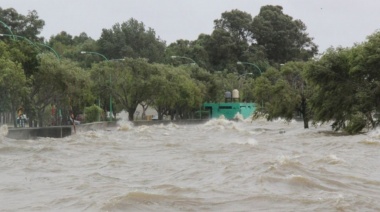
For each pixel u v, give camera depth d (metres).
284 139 49.94
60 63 72.88
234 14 188.75
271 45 188.62
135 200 16.91
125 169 26.25
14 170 26.67
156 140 49.22
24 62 68.00
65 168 27.20
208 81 126.75
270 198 17.36
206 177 22.38
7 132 48.16
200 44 181.38
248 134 61.72
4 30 132.00
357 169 24.70
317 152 33.81
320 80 59.50
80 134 58.59
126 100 98.38
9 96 62.62
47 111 78.31
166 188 19.30
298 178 20.31
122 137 53.78
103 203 16.53
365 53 57.03
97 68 96.19
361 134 52.91
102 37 172.38
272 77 82.69
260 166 24.19
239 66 172.75
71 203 17.28
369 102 56.03
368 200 17.00
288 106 73.44
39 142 44.38
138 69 97.69
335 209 15.80
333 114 60.25
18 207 17.06
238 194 18.16
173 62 163.75
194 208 16.33
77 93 73.81
